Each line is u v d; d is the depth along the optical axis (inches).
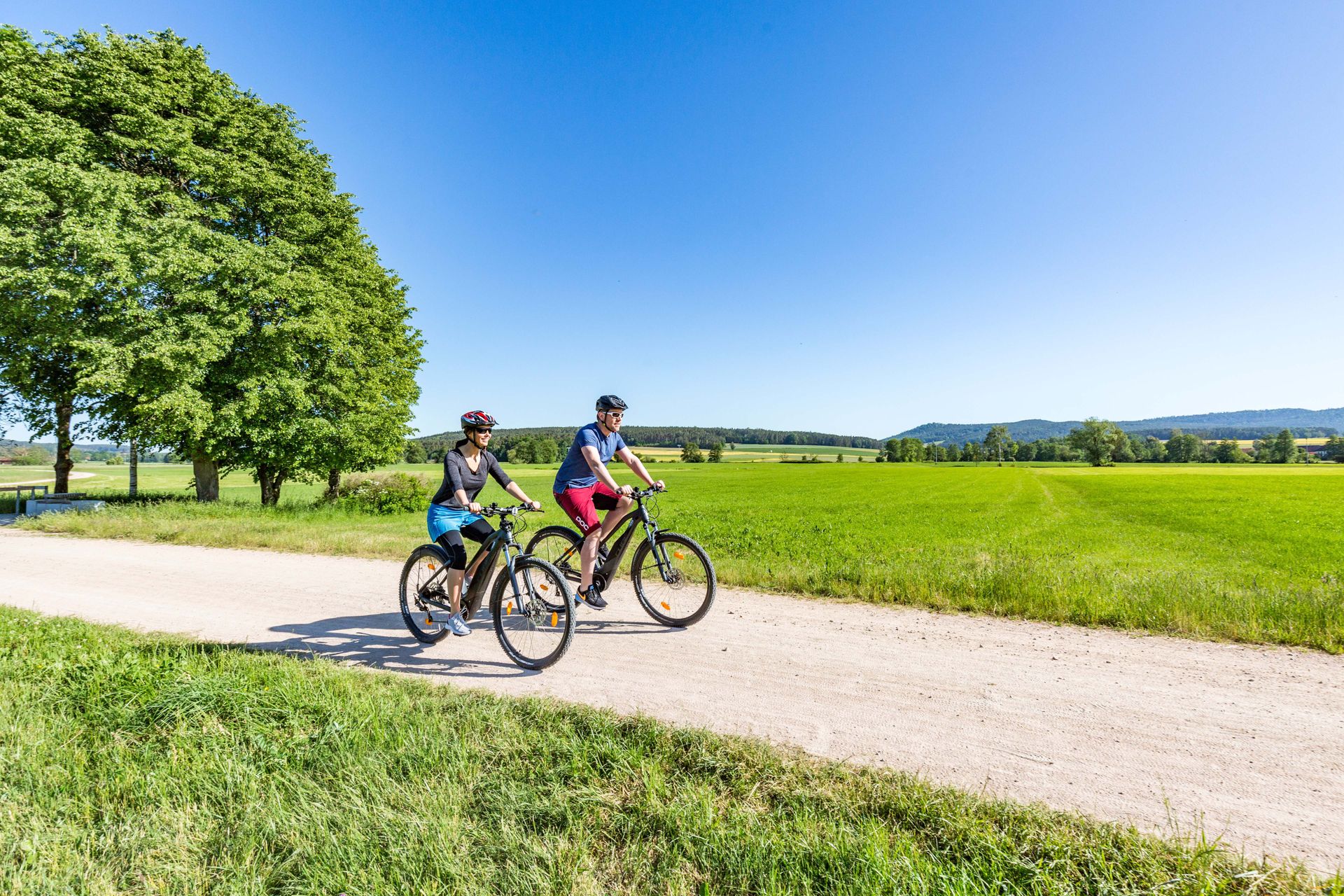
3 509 873.5
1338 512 1298.0
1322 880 95.3
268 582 338.3
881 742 145.4
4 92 694.5
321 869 100.2
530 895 94.2
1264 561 619.8
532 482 2295.8
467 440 211.3
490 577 214.7
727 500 1704.0
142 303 700.7
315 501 990.4
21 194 639.1
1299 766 134.0
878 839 102.0
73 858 103.3
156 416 700.0
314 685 170.9
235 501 888.9
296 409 813.2
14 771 127.9
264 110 882.1
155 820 113.7
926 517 1189.7
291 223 866.8
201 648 210.4
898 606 279.9
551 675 190.1
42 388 803.4
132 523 542.3
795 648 218.1
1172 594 269.4
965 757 138.5
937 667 198.1
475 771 128.8
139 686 165.6
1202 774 131.3
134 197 708.0
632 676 189.2
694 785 122.8
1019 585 283.1
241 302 754.8
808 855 100.2
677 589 253.9
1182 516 1249.4
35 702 161.9
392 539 462.6
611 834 109.7
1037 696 173.9
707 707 165.2
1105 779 129.0
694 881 98.7
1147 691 177.9
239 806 117.7
